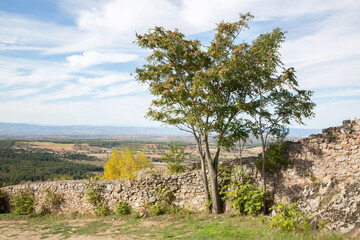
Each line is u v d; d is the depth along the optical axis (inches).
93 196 719.7
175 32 568.4
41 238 510.0
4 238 522.6
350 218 378.9
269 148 565.0
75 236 509.7
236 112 583.5
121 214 673.0
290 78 497.0
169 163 715.4
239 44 567.8
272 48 530.9
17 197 801.6
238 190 564.1
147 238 450.3
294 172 526.3
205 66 612.4
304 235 372.2
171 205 653.9
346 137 472.7
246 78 567.5
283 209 430.0
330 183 460.8
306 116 515.5
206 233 431.5
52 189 793.6
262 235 382.3
